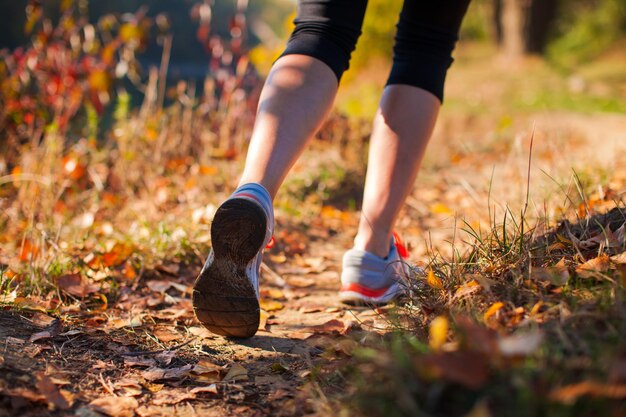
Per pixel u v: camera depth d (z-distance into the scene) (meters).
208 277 1.65
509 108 8.75
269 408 1.44
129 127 4.18
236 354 1.76
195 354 1.75
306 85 1.77
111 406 1.42
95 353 1.70
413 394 1.06
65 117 4.02
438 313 1.56
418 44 2.06
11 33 12.22
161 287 2.31
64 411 1.38
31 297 2.06
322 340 1.80
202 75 14.30
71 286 2.16
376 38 10.70
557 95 9.93
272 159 1.69
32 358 1.59
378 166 2.08
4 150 4.03
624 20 21.16
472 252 1.82
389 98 2.06
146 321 1.98
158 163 4.00
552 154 4.39
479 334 1.09
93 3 16.23
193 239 2.71
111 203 3.57
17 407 1.34
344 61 1.86
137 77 4.46
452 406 1.03
